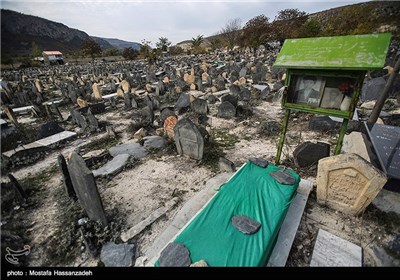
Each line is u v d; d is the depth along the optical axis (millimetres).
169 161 5648
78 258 3064
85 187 3305
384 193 3953
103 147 6617
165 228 3535
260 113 8891
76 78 19359
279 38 36938
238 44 45875
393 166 3924
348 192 3441
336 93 3590
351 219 3494
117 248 3121
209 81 15148
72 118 8711
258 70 16953
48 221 3770
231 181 3838
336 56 3326
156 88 13047
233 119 8352
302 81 3859
